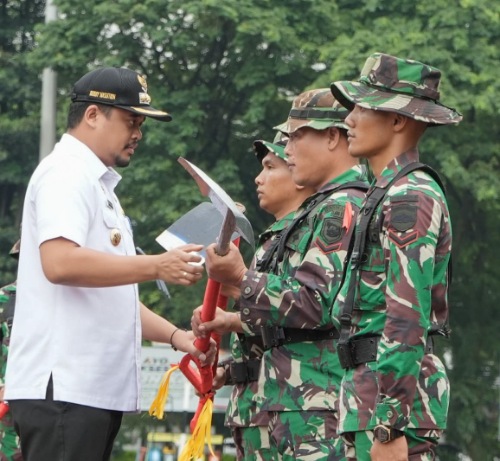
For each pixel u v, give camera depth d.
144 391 22.08
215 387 7.59
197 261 6.33
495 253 29.33
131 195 27.39
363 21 27.17
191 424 7.46
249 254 26.38
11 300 11.19
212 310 6.92
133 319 6.68
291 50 26.41
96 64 27.83
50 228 6.34
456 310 29.23
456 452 28.52
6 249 30.30
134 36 27.56
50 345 6.42
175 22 26.89
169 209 26.36
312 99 7.16
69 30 27.41
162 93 27.42
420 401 5.71
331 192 6.92
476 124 27.06
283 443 6.80
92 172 6.56
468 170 26.92
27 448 6.49
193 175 6.54
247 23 25.89
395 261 5.56
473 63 25.95
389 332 5.51
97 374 6.47
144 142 26.92
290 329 6.81
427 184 5.69
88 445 6.43
